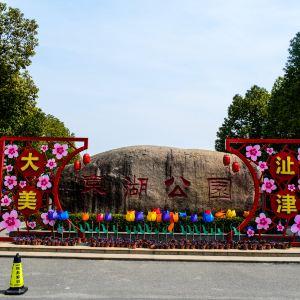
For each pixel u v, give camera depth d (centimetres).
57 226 1789
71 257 1304
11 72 2552
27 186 1555
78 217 1808
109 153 1984
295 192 1520
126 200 1881
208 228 1755
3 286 911
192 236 1742
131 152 1941
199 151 1977
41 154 1566
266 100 4069
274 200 1514
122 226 1806
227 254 1349
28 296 827
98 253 1364
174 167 1911
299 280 1019
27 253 1342
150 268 1160
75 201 1911
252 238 1636
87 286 927
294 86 2698
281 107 2806
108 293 864
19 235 1678
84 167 1933
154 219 1527
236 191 1911
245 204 1902
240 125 4166
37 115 3167
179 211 1873
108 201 1891
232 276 1060
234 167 1599
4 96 2523
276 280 1016
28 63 2595
